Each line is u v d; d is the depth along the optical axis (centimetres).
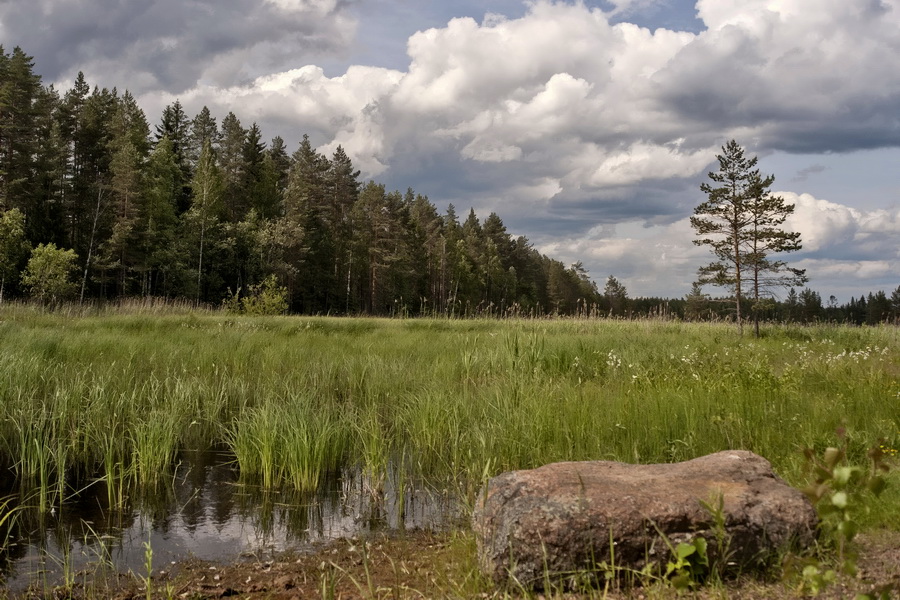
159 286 4956
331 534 532
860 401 806
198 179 5084
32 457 648
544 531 361
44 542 509
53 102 5447
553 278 9100
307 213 5788
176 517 567
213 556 485
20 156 4338
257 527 546
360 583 422
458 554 455
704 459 456
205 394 948
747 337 1873
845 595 319
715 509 350
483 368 1184
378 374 1134
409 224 6888
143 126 5947
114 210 4481
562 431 701
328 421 742
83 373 961
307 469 636
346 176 6600
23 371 937
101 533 529
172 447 761
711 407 758
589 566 355
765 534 362
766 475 425
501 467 645
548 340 1386
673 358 1205
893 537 401
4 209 4134
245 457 678
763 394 827
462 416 808
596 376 1090
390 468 700
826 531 375
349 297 6228
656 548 353
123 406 834
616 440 687
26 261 3919
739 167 1938
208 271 4912
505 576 370
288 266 4975
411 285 6969
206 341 1438
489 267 7906
